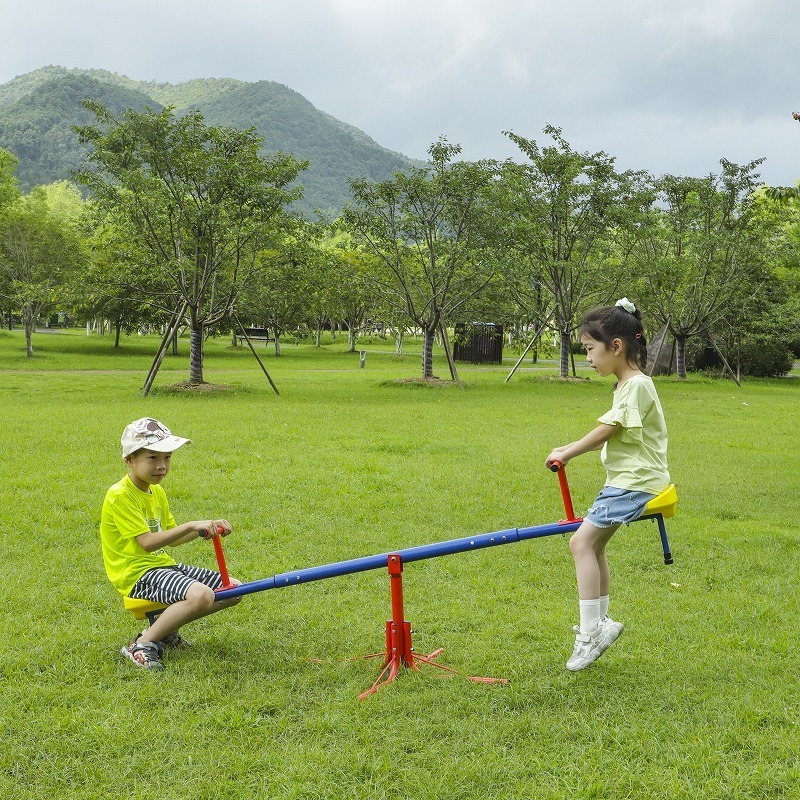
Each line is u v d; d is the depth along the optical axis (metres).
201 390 22.72
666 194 32.06
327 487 9.09
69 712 3.79
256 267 25.06
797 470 11.17
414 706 3.86
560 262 27.42
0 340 48.62
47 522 7.41
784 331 34.72
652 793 3.18
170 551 6.60
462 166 25.78
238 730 3.64
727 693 4.05
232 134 22.72
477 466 10.71
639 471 4.16
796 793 3.17
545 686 4.09
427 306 28.06
